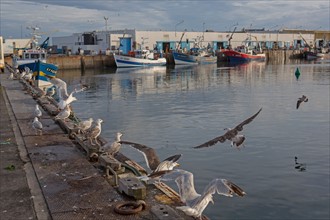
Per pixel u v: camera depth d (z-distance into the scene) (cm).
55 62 7344
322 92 3809
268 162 1526
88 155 962
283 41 12738
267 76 5766
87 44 9631
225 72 6644
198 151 1684
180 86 4597
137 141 1888
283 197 1173
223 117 2539
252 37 11725
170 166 526
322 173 1389
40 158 969
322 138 1922
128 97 3659
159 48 9919
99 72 6938
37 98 2128
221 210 1083
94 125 1071
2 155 1012
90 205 685
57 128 1329
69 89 4294
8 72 4312
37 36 6900
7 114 1659
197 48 9969
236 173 1393
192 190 472
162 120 2453
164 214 594
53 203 693
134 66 7869
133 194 701
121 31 9656
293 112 2697
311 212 1074
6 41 8431
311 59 11106
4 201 712
